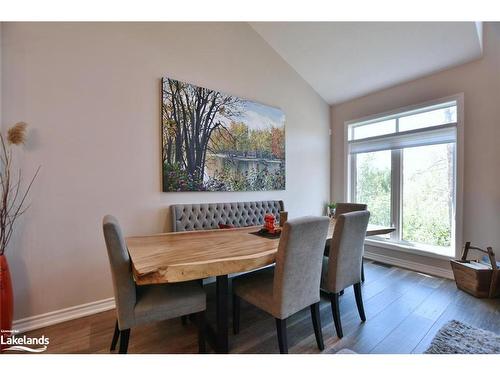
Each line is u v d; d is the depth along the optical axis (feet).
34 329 6.59
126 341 4.91
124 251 4.73
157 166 8.81
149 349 5.73
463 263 9.04
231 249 5.59
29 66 6.58
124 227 8.12
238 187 10.89
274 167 12.25
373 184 13.37
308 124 14.02
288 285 5.06
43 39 6.77
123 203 8.11
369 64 11.49
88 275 7.47
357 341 6.00
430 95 10.99
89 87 7.45
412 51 10.16
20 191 6.49
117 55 7.95
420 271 11.07
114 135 7.90
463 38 9.05
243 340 6.06
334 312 6.21
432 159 11.15
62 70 7.04
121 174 8.05
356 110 13.96
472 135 9.77
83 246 7.39
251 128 11.35
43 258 6.81
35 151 6.67
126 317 4.74
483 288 8.27
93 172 7.54
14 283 6.44
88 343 5.96
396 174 12.34
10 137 5.89
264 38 11.96
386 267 11.63
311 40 11.33
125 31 8.11
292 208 13.26
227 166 10.55
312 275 5.48
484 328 6.54
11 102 6.36
